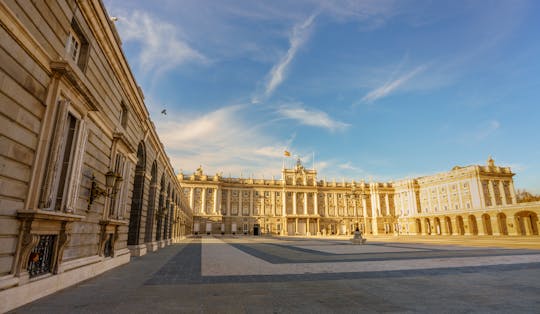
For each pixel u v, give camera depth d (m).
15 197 6.35
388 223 98.38
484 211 68.19
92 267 10.70
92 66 10.29
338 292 8.40
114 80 12.66
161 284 9.48
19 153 6.40
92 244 10.94
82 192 9.74
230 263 15.41
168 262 15.56
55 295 7.70
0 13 5.50
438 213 81.69
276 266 14.20
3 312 5.93
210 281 10.10
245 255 20.27
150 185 23.09
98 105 9.70
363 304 7.07
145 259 16.92
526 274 11.62
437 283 9.77
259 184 93.31
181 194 50.12
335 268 13.48
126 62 13.87
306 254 21.17
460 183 81.06
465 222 73.12
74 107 8.55
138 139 17.78
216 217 85.62
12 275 6.34
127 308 6.59
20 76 6.28
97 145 10.94
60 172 8.06
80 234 9.87
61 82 7.67
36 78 6.86
